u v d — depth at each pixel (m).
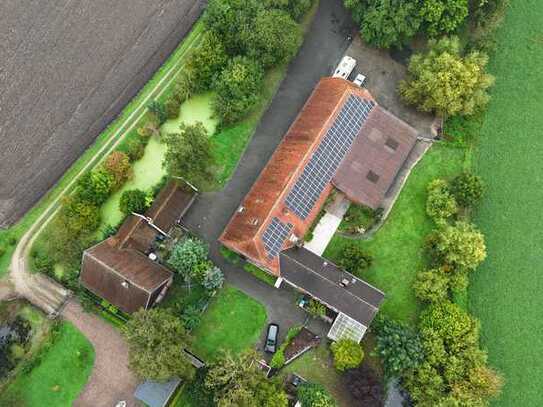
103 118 85.62
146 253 78.50
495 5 85.38
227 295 77.69
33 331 77.81
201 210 81.56
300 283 73.94
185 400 73.38
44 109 85.69
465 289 76.62
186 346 70.00
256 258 72.75
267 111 86.25
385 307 77.19
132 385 74.75
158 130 84.81
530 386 74.75
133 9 89.69
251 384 67.50
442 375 70.69
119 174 80.44
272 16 82.19
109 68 87.50
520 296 78.25
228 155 84.12
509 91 87.25
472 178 78.44
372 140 80.06
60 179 83.19
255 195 77.56
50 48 88.12
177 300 77.38
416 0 81.69
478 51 85.31
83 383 74.94
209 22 84.69
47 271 78.69
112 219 81.25
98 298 77.56
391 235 80.12
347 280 73.56
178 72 87.50
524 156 84.12
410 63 84.69
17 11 89.44
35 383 75.06
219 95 83.00
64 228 77.81
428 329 72.12
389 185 79.56
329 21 91.06
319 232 79.88
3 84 86.56
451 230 75.31
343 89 79.06
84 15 89.31
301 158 75.12
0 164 83.56
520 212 81.56
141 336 66.75
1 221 81.69
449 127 84.56
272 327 75.56
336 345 71.75
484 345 75.94
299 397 70.00
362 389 70.00
